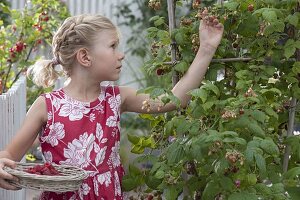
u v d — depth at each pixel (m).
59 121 3.66
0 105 4.63
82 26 3.67
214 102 3.57
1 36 7.36
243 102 3.45
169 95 3.50
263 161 3.24
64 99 3.70
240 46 3.86
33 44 7.55
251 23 3.75
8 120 4.99
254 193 3.38
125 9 11.09
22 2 10.83
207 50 3.71
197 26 3.76
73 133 3.65
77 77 3.72
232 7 3.63
